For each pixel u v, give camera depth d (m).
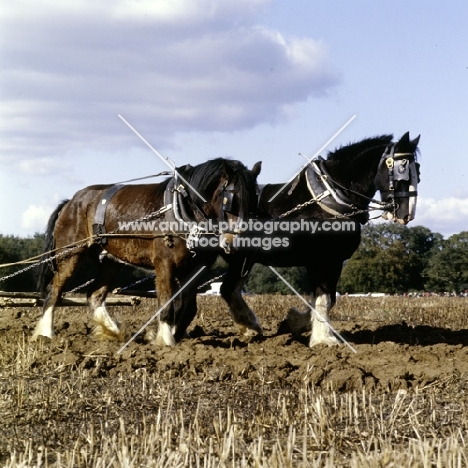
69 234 13.27
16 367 10.46
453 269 94.88
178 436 7.14
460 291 94.50
